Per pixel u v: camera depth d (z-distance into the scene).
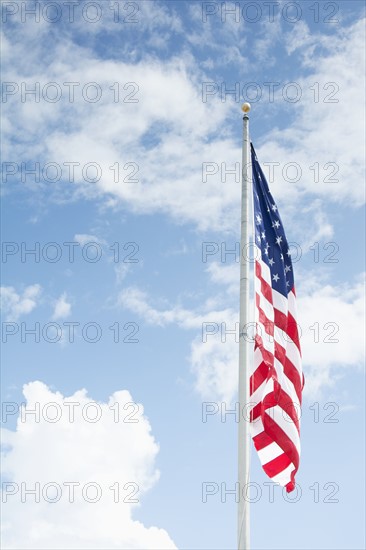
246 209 22.53
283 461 20.12
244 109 23.62
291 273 22.89
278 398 20.75
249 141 23.45
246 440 19.69
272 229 22.97
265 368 20.69
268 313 21.55
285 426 20.48
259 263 21.89
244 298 21.44
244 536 18.75
